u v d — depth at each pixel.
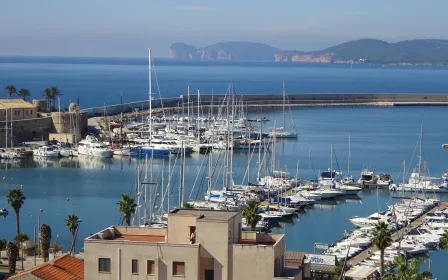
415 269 96.75
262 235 59.41
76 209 176.88
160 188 196.88
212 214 57.41
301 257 70.50
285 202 183.62
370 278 112.31
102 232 59.91
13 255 106.75
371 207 189.50
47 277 69.19
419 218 172.62
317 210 185.62
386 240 109.44
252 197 182.62
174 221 56.06
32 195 195.12
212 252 54.03
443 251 143.00
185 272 54.06
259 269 53.75
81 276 71.38
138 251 54.75
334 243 145.50
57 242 135.50
